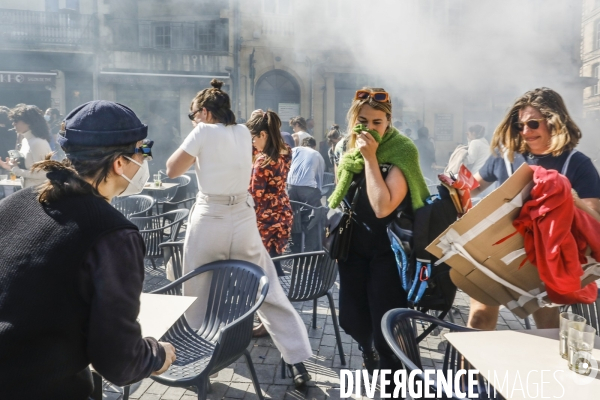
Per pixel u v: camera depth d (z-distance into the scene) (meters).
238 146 2.85
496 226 1.96
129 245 1.24
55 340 1.18
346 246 2.58
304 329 2.98
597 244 1.96
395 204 2.30
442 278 2.26
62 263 1.16
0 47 15.54
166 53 16.38
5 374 1.15
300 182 5.75
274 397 2.86
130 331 1.23
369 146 2.32
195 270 2.71
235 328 2.12
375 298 2.51
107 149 1.32
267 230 3.72
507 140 2.51
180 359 2.36
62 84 16.02
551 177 1.89
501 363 1.66
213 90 2.89
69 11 15.90
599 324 2.29
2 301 1.16
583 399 1.45
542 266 1.94
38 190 1.29
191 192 9.16
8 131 7.04
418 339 2.41
